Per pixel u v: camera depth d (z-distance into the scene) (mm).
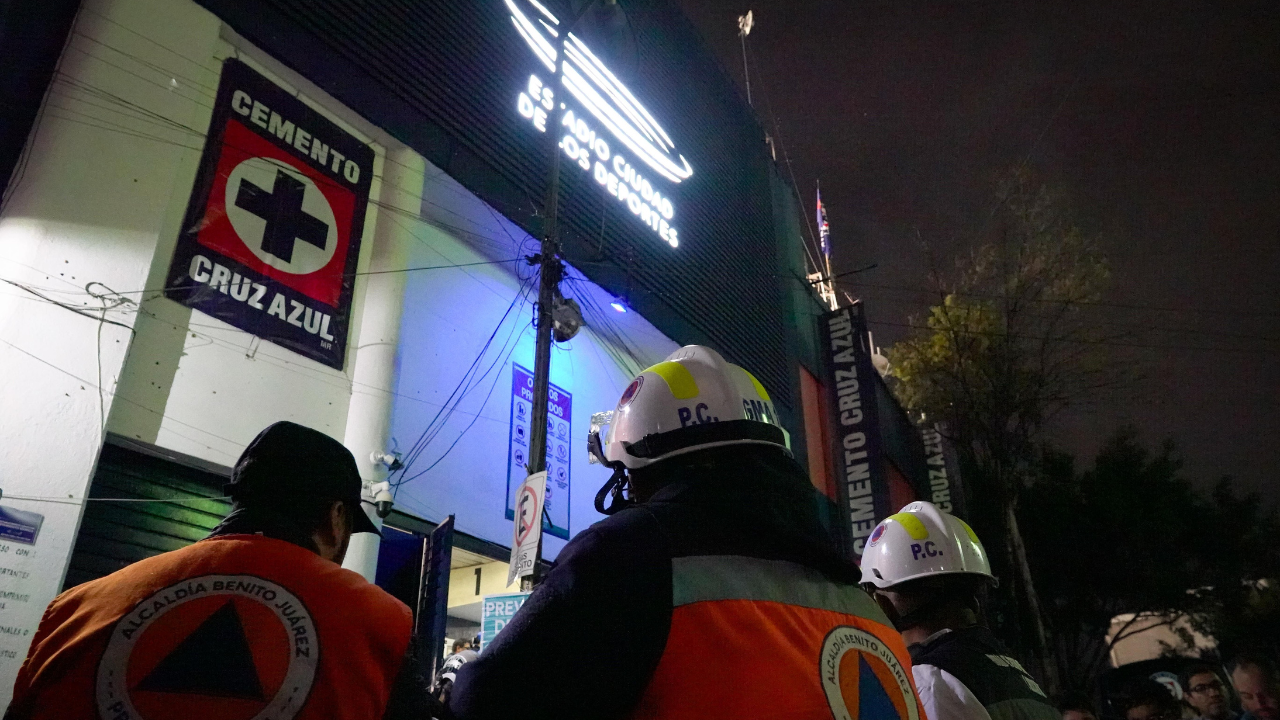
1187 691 5418
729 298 16922
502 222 11555
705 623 1357
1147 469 23938
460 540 9469
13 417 6129
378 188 9945
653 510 1517
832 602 1566
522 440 10883
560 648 1335
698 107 18547
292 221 8773
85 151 7160
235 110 8492
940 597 2922
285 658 1390
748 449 1678
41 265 6633
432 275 10203
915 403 22359
